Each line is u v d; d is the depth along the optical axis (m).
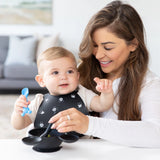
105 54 0.92
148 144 0.75
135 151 0.73
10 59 3.97
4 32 4.48
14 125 0.92
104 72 1.04
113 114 0.99
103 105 0.97
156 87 0.91
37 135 0.77
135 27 0.92
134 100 0.93
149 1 4.24
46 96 0.98
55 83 0.93
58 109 0.93
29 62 3.95
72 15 4.50
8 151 0.71
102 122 0.76
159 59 4.33
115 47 0.90
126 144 0.76
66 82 0.93
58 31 4.54
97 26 0.89
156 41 4.31
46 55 0.97
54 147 0.70
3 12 4.43
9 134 2.26
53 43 4.09
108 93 0.95
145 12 4.27
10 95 3.77
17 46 4.02
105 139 0.75
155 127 0.77
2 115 2.78
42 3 4.45
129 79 0.96
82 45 0.96
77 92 0.99
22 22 4.48
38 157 0.68
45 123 0.92
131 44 0.94
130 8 0.94
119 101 0.96
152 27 4.29
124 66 0.99
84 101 0.98
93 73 1.09
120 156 0.69
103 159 0.67
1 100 3.46
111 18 0.90
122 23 0.89
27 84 3.78
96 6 4.46
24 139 0.70
